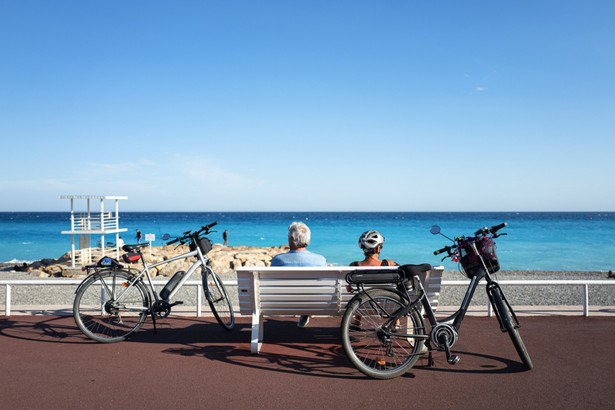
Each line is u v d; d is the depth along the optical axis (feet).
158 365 15.02
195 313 22.62
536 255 97.71
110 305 17.93
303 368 14.79
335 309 15.98
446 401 12.32
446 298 33.47
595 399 12.37
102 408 11.87
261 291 15.87
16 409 11.77
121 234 188.24
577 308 22.97
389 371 13.84
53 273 61.98
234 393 12.84
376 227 216.74
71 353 16.20
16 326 19.66
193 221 354.95
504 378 13.88
